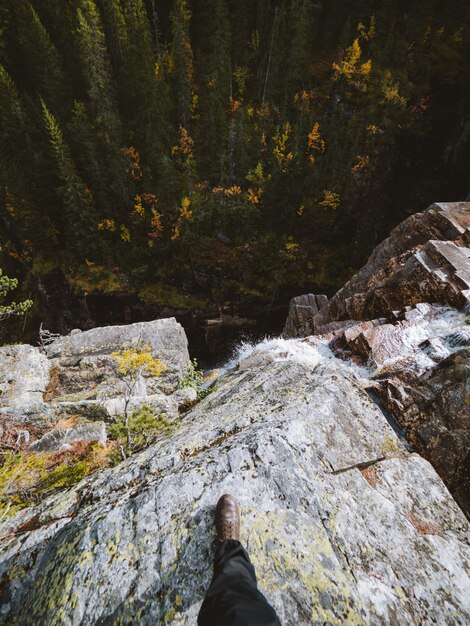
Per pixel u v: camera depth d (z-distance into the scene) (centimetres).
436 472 383
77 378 993
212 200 3897
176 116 4553
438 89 3906
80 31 3612
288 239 4059
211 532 250
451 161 3884
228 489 279
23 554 291
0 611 252
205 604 183
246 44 5066
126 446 612
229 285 3862
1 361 997
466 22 4419
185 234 3691
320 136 4266
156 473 343
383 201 4116
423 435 429
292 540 246
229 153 4056
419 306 741
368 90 4128
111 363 1019
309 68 4525
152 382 1002
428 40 4191
